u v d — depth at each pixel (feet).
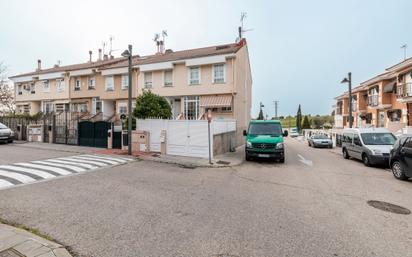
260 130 44.19
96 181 25.43
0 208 17.03
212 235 13.53
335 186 25.67
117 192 21.50
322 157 52.31
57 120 60.08
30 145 55.01
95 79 88.58
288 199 20.70
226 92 65.87
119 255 11.27
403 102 66.69
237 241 12.90
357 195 22.30
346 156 49.14
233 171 33.40
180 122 45.52
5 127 60.18
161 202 19.06
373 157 37.81
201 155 43.93
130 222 15.03
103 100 85.81
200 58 66.64
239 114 72.38
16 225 14.23
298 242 12.93
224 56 64.23
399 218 16.66
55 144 57.88
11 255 10.71
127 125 50.49
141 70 74.69
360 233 14.19
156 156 42.98
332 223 15.58
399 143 29.68
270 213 17.20
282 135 43.06
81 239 12.72
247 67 89.92
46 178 26.21
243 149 64.44
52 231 13.56
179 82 71.00
